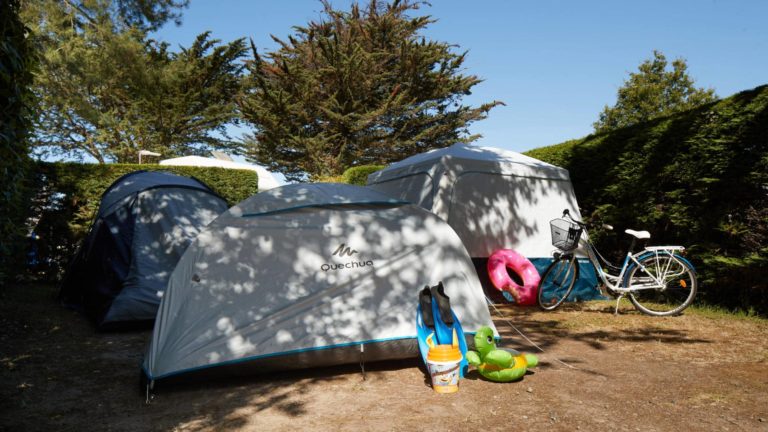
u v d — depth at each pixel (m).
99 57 16.03
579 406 3.26
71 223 9.35
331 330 4.00
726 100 6.23
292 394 3.58
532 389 3.61
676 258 6.19
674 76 27.83
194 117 26.75
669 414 3.11
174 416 3.19
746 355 4.44
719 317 5.95
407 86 24.77
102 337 5.42
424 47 24.28
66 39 15.16
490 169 7.36
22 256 8.41
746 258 5.78
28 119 4.42
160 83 19.44
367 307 4.15
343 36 26.30
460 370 3.90
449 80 25.14
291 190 4.52
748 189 5.94
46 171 9.28
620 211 7.55
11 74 3.78
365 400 3.43
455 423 3.00
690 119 6.64
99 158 24.70
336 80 23.36
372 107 25.05
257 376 3.99
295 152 24.20
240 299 3.96
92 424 3.05
